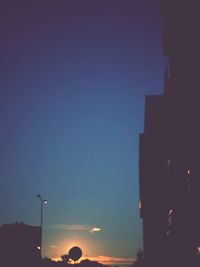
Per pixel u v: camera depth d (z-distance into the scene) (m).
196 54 34.53
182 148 38.06
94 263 61.44
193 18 35.53
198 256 34.09
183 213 37.66
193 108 34.75
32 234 64.81
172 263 43.84
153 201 62.38
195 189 33.81
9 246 63.50
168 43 41.28
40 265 62.56
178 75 38.97
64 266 60.09
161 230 56.47
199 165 33.19
